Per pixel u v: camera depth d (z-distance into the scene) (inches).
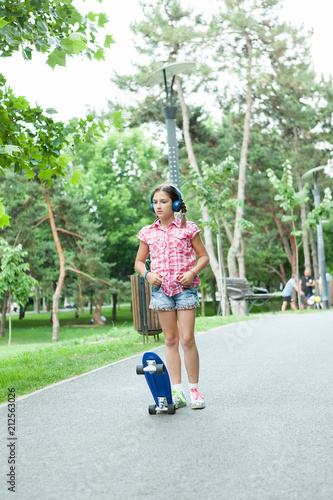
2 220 288.8
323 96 1299.2
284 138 1366.9
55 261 1615.4
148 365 170.1
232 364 266.5
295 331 408.5
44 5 260.4
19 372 271.7
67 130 297.6
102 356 319.6
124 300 1668.3
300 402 183.8
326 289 946.1
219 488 110.8
